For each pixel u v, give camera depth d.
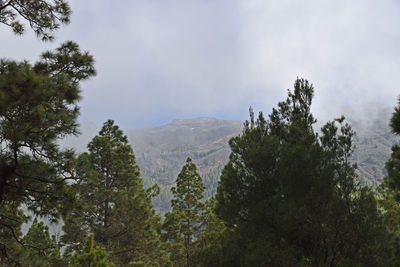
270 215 9.31
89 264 7.82
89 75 8.38
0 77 5.23
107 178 18.42
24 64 5.88
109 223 17.48
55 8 7.87
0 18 7.54
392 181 9.36
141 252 19.47
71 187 7.12
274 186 10.00
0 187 6.25
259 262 7.96
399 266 6.59
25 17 7.72
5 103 5.21
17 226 7.75
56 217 7.20
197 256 10.17
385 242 7.63
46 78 5.82
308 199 8.39
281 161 9.62
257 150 10.08
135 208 17.91
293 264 7.84
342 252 8.12
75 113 6.52
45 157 6.62
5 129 5.62
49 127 6.32
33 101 5.63
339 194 8.30
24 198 6.83
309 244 8.46
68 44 8.40
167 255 24.59
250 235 9.38
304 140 9.35
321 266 8.30
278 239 9.07
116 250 17.91
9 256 7.18
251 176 10.24
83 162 7.09
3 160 6.01
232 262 9.09
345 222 7.93
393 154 8.09
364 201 8.08
